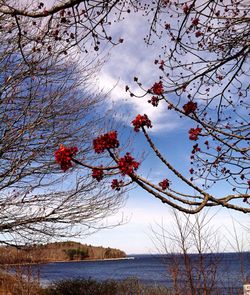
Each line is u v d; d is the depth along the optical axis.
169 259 7.92
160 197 2.42
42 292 16.20
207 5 4.52
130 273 43.72
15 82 9.05
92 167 2.23
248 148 3.34
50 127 9.52
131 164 2.22
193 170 4.21
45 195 10.13
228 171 4.00
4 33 8.82
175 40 5.04
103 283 16.55
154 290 11.77
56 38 5.50
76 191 10.23
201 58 4.64
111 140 2.19
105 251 158.88
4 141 8.79
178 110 3.22
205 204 2.55
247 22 4.68
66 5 3.69
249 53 4.89
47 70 9.22
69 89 9.74
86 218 10.41
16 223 9.78
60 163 2.17
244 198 2.84
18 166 8.86
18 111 9.23
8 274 12.40
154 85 3.24
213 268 7.70
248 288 5.17
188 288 7.68
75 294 16.19
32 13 3.73
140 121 2.60
